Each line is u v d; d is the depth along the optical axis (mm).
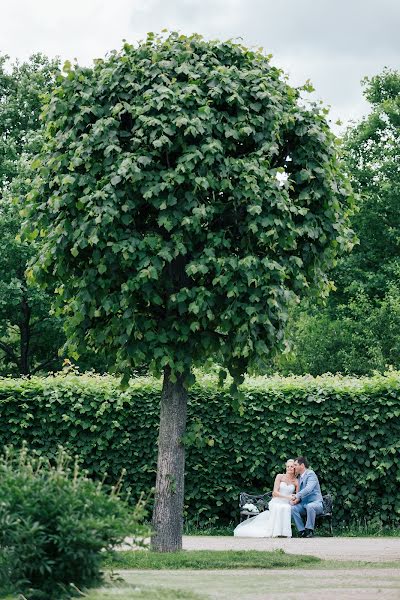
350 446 16453
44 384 16469
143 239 10555
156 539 10984
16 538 6383
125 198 10672
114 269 10750
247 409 16625
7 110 33688
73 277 11469
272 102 11250
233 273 10500
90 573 6805
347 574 8820
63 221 10883
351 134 38312
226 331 10789
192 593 6809
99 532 6719
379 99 38531
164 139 10367
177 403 11328
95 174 10852
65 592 6543
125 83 11070
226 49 11531
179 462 11227
